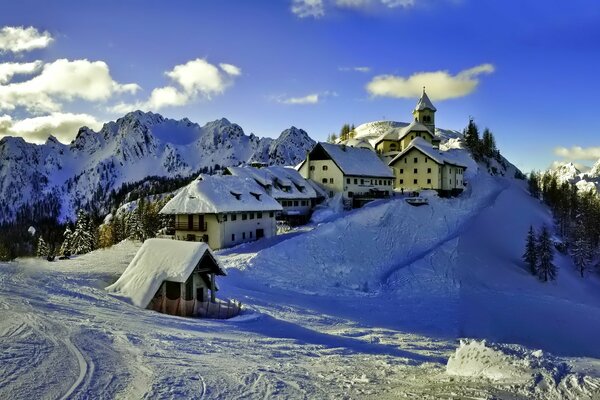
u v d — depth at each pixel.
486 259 70.31
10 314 21.95
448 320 44.12
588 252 78.38
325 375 17.58
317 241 66.00
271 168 97.12
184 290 30.95
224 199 68.69
